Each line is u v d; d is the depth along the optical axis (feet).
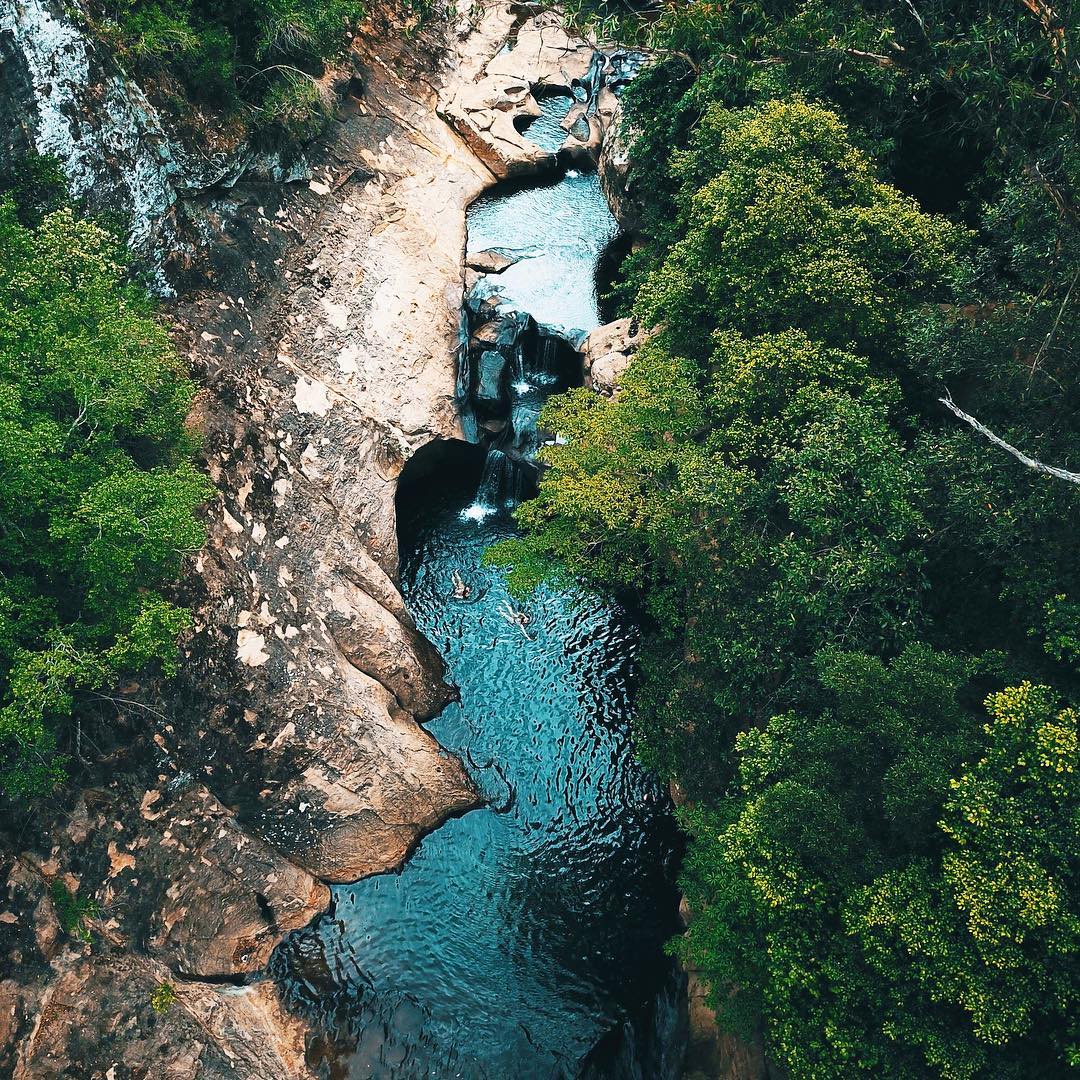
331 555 100.37
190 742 80.74
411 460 119.96
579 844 91.04
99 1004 69.97
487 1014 79.10
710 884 67.05
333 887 87.15
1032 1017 50.01
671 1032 75.77
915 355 72.64
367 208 134.72
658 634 104.27
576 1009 79.25
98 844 73.61
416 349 124.88
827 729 58.70
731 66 89.92
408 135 152.25
